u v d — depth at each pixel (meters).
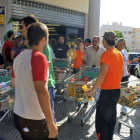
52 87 3.50
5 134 3.84
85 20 12.91
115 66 3.08
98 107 3.25
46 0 10.18
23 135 2.15
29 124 2.07
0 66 5.22
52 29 11.22
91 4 10.71
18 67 2.07
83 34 13.01
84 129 4.16
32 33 2.10
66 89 4.25
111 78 3.11
